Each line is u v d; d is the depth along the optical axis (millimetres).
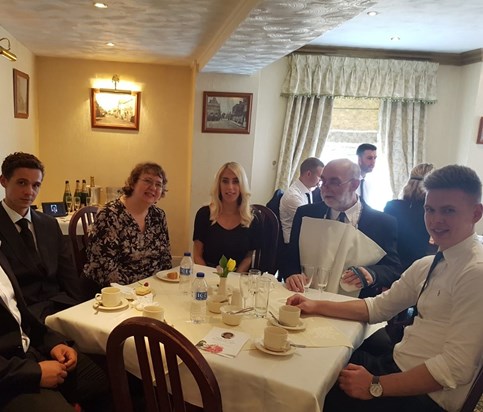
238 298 1676
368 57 4738
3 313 1405
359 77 4746
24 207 2010
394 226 2107
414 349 1439
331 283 2016
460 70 4883
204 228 2625
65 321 1552
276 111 4797
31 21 2949
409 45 4480
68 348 1532
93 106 4457
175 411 1052
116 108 4504
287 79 4699
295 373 1219
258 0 1977
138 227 2279
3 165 2006
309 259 2096
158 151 4668
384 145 4891
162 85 4551
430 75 4797
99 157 4582
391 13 3406
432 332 1400
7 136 3363
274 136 4852
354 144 4980
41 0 2477
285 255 2348
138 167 2320
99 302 1663
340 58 4688
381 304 1663
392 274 1968
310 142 4832
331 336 1489
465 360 1224
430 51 4715
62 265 2168
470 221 1352
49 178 4531
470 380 1243
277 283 2066
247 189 2561
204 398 979
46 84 4355
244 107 4223
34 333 1583
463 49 4578
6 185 1990
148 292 1784
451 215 1344
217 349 1335
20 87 3678
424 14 3412
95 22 2922
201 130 4219
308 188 3508
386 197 5016
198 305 1555
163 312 1521
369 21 3652
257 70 3914
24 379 1351
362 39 4285
